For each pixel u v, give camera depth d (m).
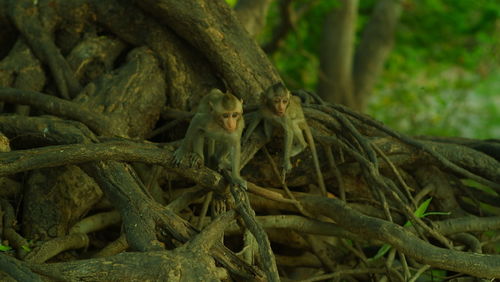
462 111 18.38
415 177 6.90
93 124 6.20
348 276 6.68
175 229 4.71
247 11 10.17
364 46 15.85
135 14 7.57
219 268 4.45
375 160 6.02
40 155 4.81
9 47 8.03
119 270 4.18
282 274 7.20
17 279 3.99
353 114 6.75
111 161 5.16
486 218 6.43
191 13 7.06
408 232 5.37
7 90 6.50
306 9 14.09
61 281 4.11
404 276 5.52
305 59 16.16
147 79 7.11
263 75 7.14
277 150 6.46
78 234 5.64
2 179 5.93
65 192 5.79
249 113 6.26
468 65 16.80
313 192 7.18
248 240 5.43
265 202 6.50
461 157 6.72
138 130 6.85
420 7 16.03
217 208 5.57
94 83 7.06
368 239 5.88
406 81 17.98
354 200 6.92
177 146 6.03
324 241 7.09
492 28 15.39
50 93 7.25
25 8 7.68
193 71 7.41
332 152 6.68
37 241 5.46
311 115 6.36
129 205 4.85
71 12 7.69
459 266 5.10
